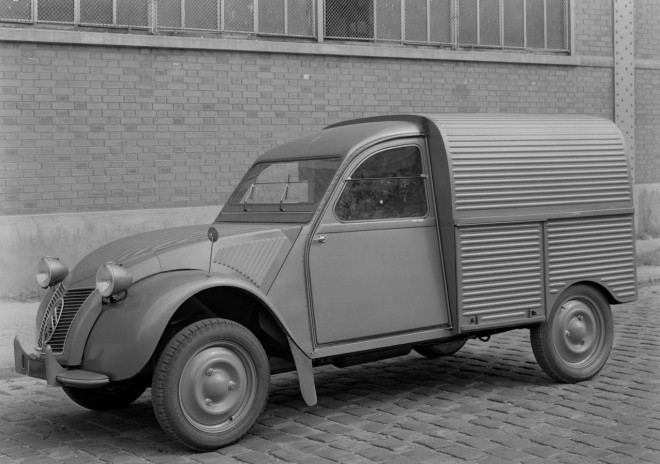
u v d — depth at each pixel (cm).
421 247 640
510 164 667
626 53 1591
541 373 745
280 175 658
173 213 1189
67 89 1126
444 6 1405
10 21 1096
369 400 666
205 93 1212
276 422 609
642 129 1638
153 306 530
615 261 721
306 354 584
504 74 1464
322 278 598
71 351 547
